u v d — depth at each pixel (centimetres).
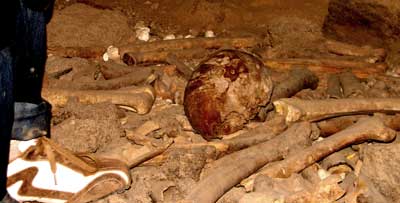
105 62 178
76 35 202
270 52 197
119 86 163
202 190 127
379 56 200
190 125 148
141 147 138
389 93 178
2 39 106
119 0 241
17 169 121
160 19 232
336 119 157
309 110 152
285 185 136
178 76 178
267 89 146
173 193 129
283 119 150
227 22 231
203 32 226
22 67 115
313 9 233
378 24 207
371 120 148
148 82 166
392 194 138
